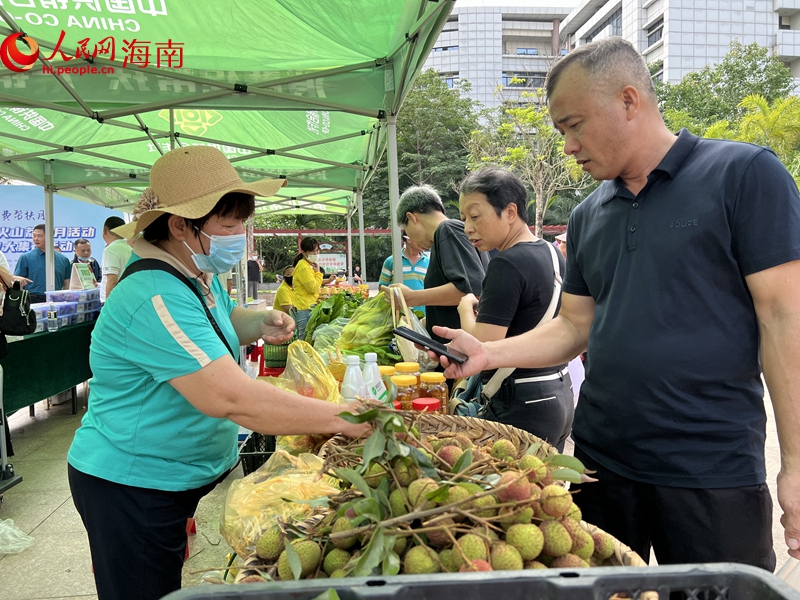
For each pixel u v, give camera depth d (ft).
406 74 12.85
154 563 5.52
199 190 5.39
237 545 4.72
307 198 41.57
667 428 4.88
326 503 4.21
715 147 4.90
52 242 26.17
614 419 5.22
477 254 10.23
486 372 8.17
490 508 3.53
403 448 3.93
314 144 20.85
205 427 5.59
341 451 4.59
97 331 5.40
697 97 120.16
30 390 16.48
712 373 4.74
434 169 112.47
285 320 7.18
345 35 12.49
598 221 5.64
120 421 5.36
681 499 4.85
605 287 5.48
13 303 12.64
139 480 5.35
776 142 77.25
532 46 278.87
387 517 3.75
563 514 3.65
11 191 36.47
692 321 4.80
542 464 3.99
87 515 5.49
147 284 5.11
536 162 87.71
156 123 20.75
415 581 2.23
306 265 27.45
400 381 7.10
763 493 4.77
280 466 5.85
